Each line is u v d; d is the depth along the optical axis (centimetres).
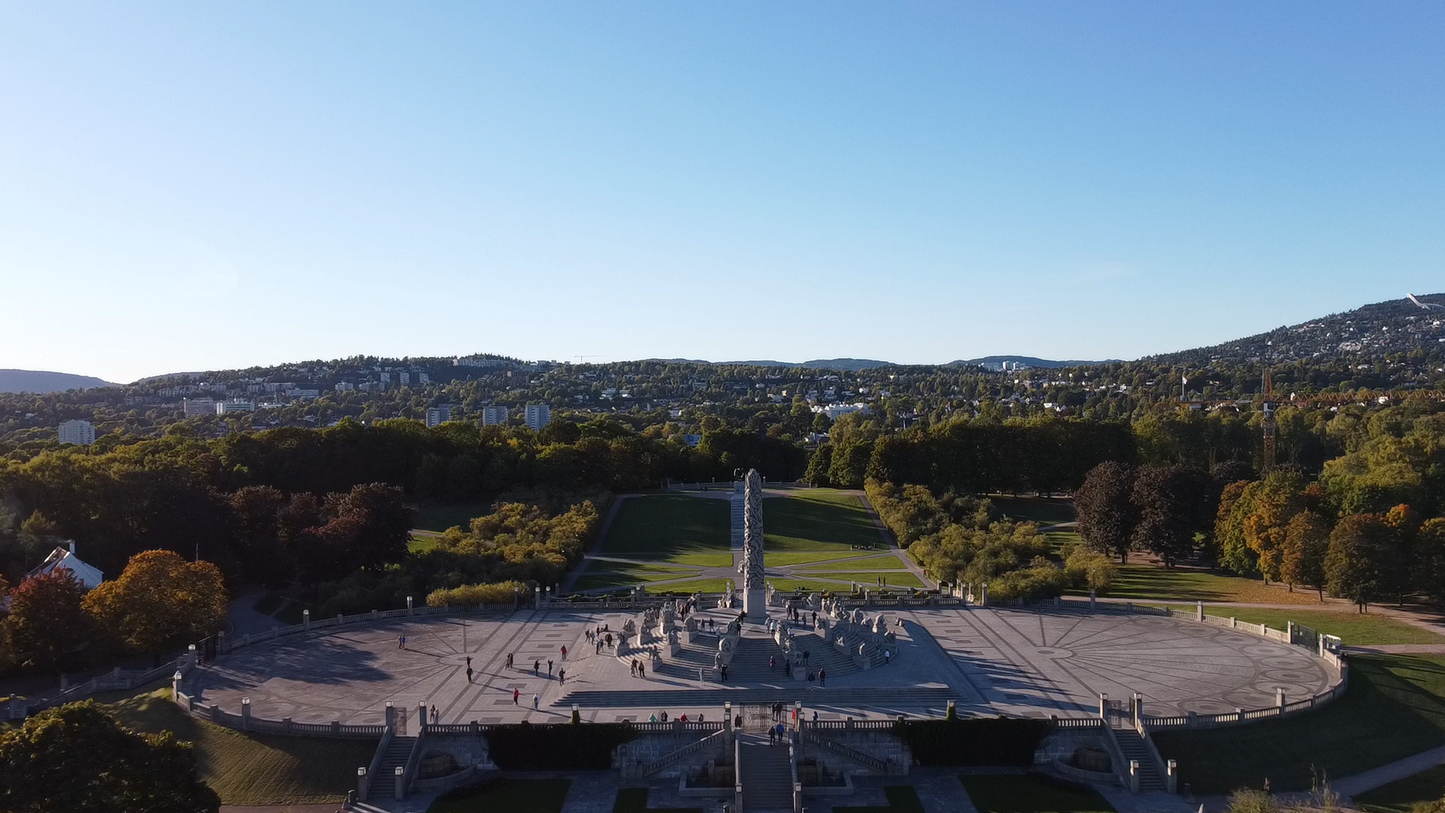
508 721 9075
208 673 10612
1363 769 8538
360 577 14050
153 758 6612
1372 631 11988
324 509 16012
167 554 11519
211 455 19212
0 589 11162
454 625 12719
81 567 12825
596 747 8694
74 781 6266
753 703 9469
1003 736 8756
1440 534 12594
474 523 17375
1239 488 16212
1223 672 10400
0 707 9269
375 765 8412
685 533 18875
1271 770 8475
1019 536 16350
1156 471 16912
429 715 9219
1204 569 16462
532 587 14262
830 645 10600
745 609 11544
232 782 8356
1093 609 13400
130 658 11369
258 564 14412
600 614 13275
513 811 8000
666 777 8594
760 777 8325
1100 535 16938
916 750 8744
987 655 11088
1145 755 8562
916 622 12750
